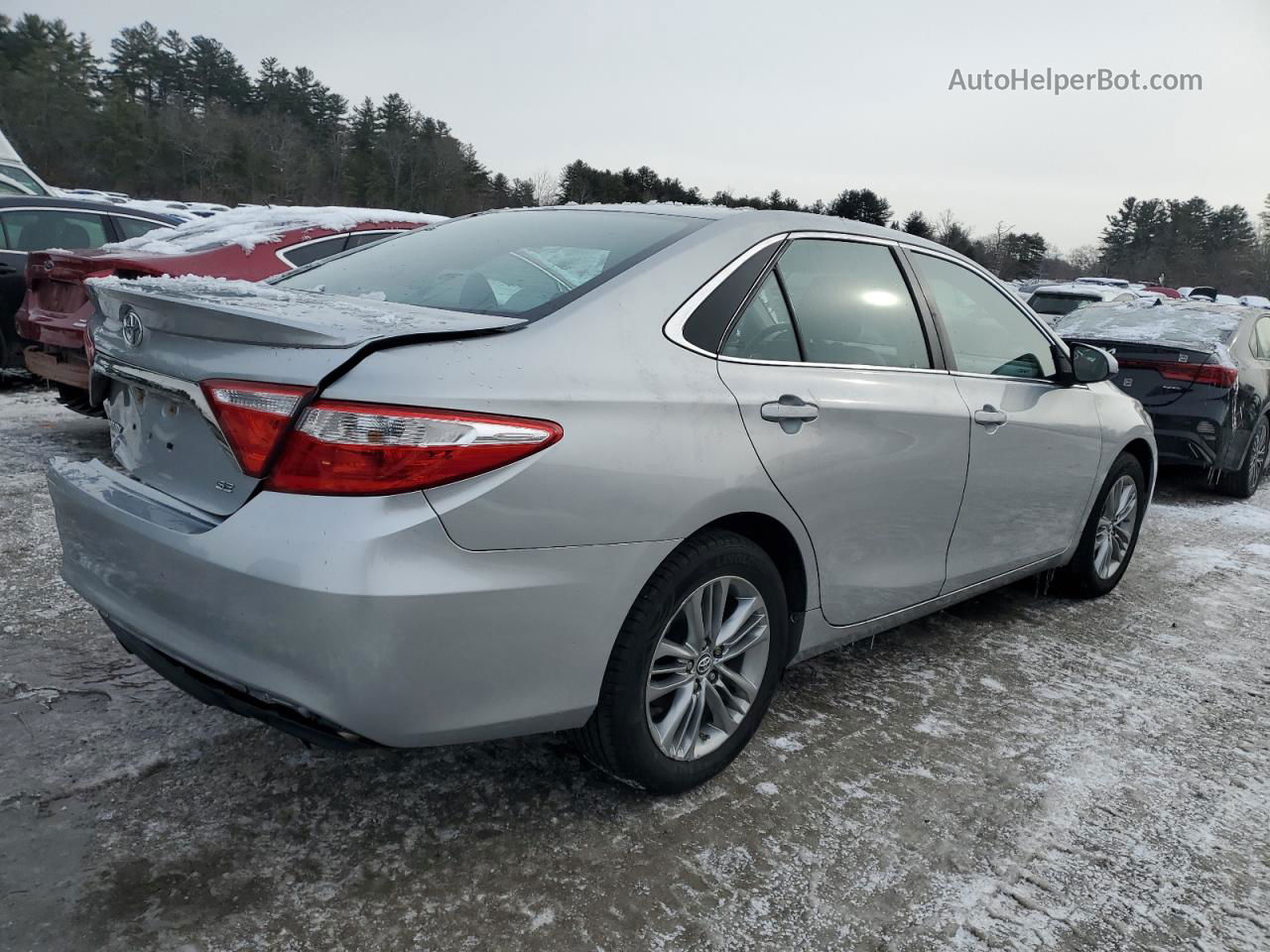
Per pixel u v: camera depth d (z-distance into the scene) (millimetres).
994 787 2695
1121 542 4457
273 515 1900
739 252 2633
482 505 1923
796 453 2525
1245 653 3881
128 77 95125
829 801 2566
